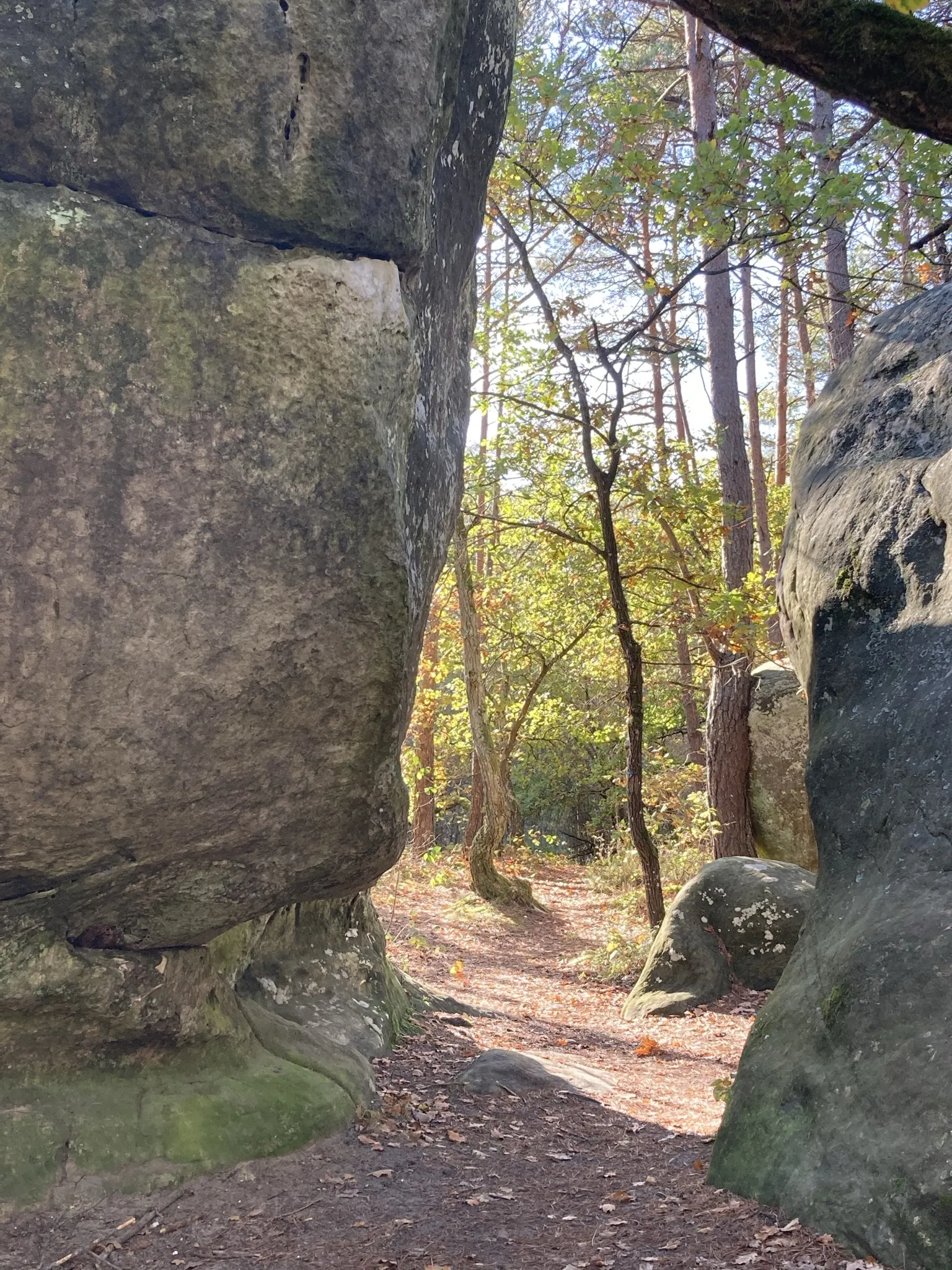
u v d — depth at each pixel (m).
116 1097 3.64
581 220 8.32
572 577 13.54
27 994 3.34
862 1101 3.33
